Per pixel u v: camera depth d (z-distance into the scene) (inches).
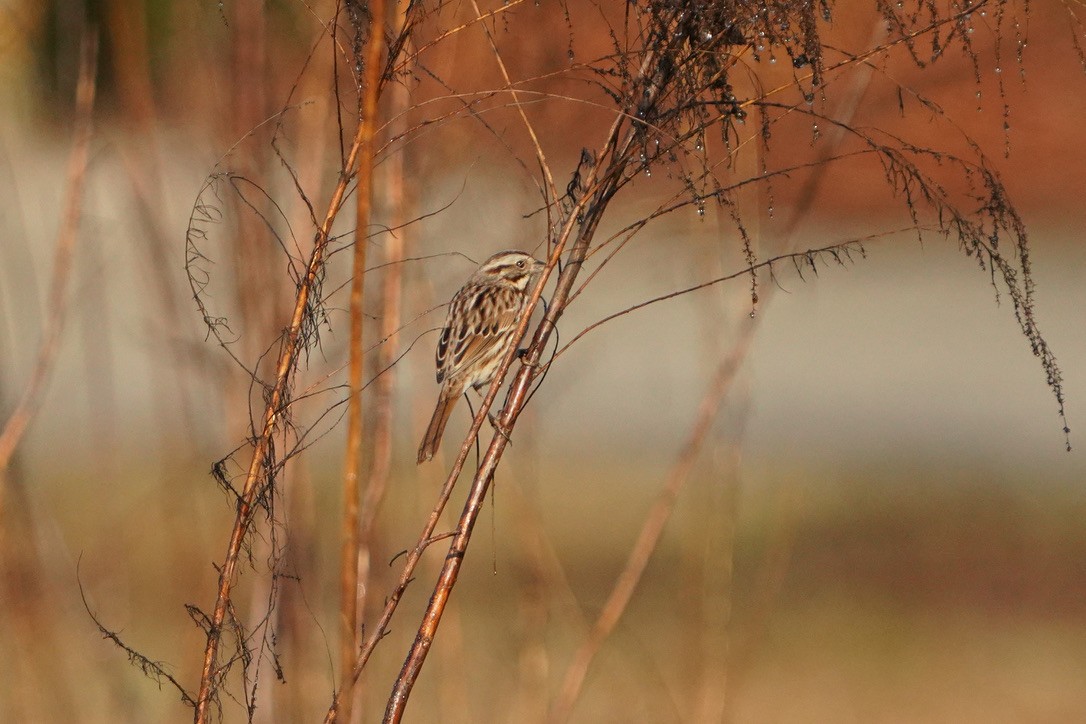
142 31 358.6
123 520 418.6
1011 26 236.1
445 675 386.9
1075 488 864.3
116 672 383.9
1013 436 982.4
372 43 204.1
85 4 367.2
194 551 374.9
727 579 397.1
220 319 251.3
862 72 310.0
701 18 229.8
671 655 498.3
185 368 360.2
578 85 304.5
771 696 587.5
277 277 327.9
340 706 207.0
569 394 1005.2
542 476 852.0
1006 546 769.6
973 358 1174.3
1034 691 618.2
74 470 599.2
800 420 1031.0
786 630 654.5
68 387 695.7
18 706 358.9
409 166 341.1
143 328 440.1
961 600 703.7
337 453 469.1
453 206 358.3
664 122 232.5
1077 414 1035.3
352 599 207.9
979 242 233.0
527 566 390.9
